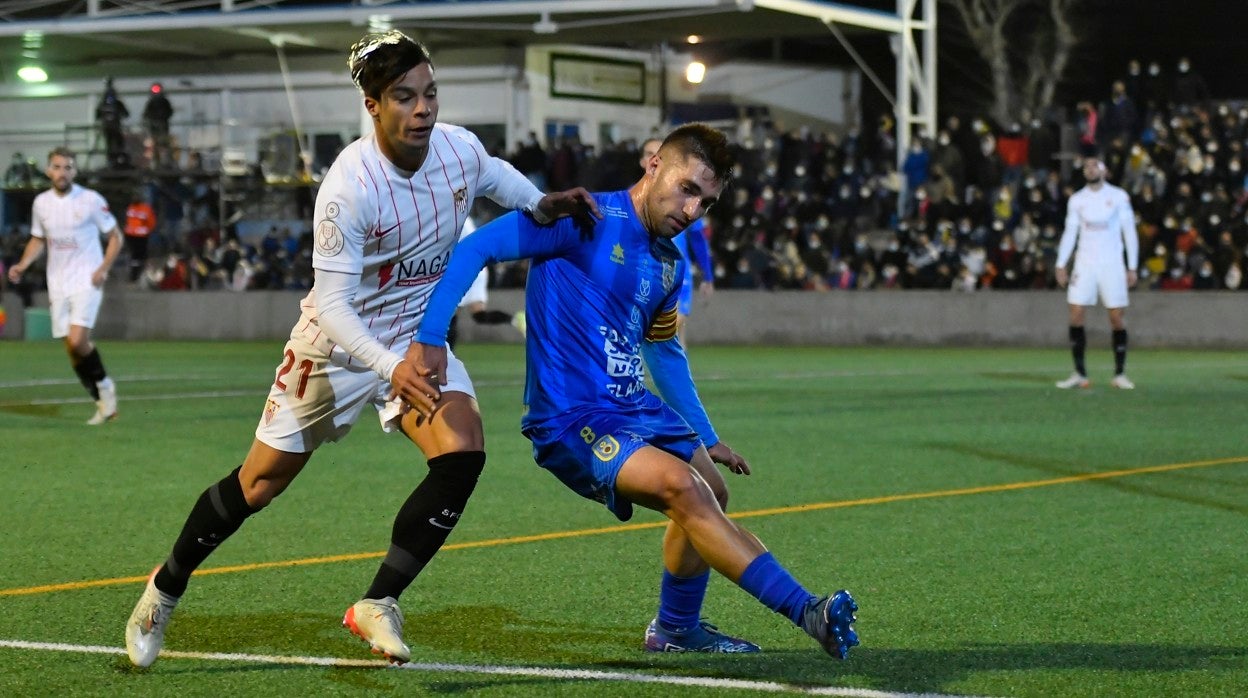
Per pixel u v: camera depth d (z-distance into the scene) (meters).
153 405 25.72
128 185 56.09
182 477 16.83
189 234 55.59
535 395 8.23
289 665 8.59
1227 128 45.38
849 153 48.78
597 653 8.88
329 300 7.96
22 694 7.99
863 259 46.16
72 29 52.66
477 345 47.25
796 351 42.19
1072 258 43.44
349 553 12.15
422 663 8.65
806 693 7.91
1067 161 48.75
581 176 49.28
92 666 8.58
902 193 47.91
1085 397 26.66
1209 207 43.31
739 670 8.45
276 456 8.44
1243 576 11.23
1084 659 8.70
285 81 56.44
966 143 46.84
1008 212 44.78
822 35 57.44
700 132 7.98
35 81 62.41
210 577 11.16
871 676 8.30
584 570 11.43
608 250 8.06
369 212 7.96
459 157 8.33
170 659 8.74
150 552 12.30
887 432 21.16
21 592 10.66
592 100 59.09
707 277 26.89
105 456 18.73
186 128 60.31
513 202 8.73
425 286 8.58
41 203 22.16
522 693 7.98
